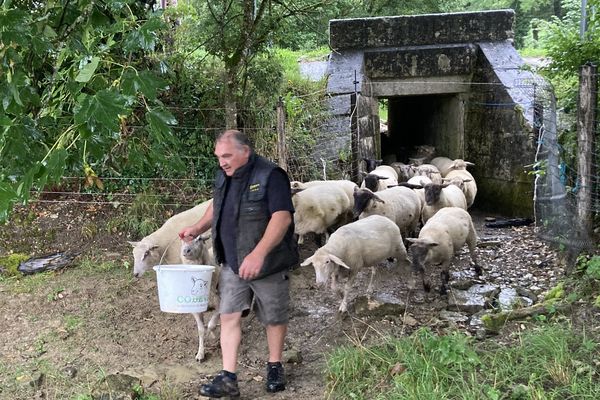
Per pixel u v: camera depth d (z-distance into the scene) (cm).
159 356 554
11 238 809
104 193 884
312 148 995
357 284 706
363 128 1097
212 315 620
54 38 397
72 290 679
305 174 960
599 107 688
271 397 468
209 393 460
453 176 1038
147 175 895
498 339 512
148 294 675
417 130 1521
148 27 354
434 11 1894
